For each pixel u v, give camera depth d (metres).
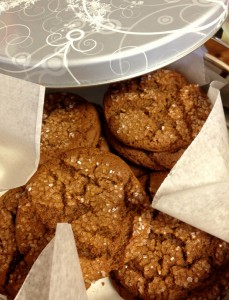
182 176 0.15
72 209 0.17
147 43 0.16
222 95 0.20
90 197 0.17
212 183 0.15
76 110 0.21
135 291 0.16
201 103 0.19
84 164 0.18
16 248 0.17
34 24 0.18
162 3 0.18
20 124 0.17
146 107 0.19
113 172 0.18
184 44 0.17
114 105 0.20
